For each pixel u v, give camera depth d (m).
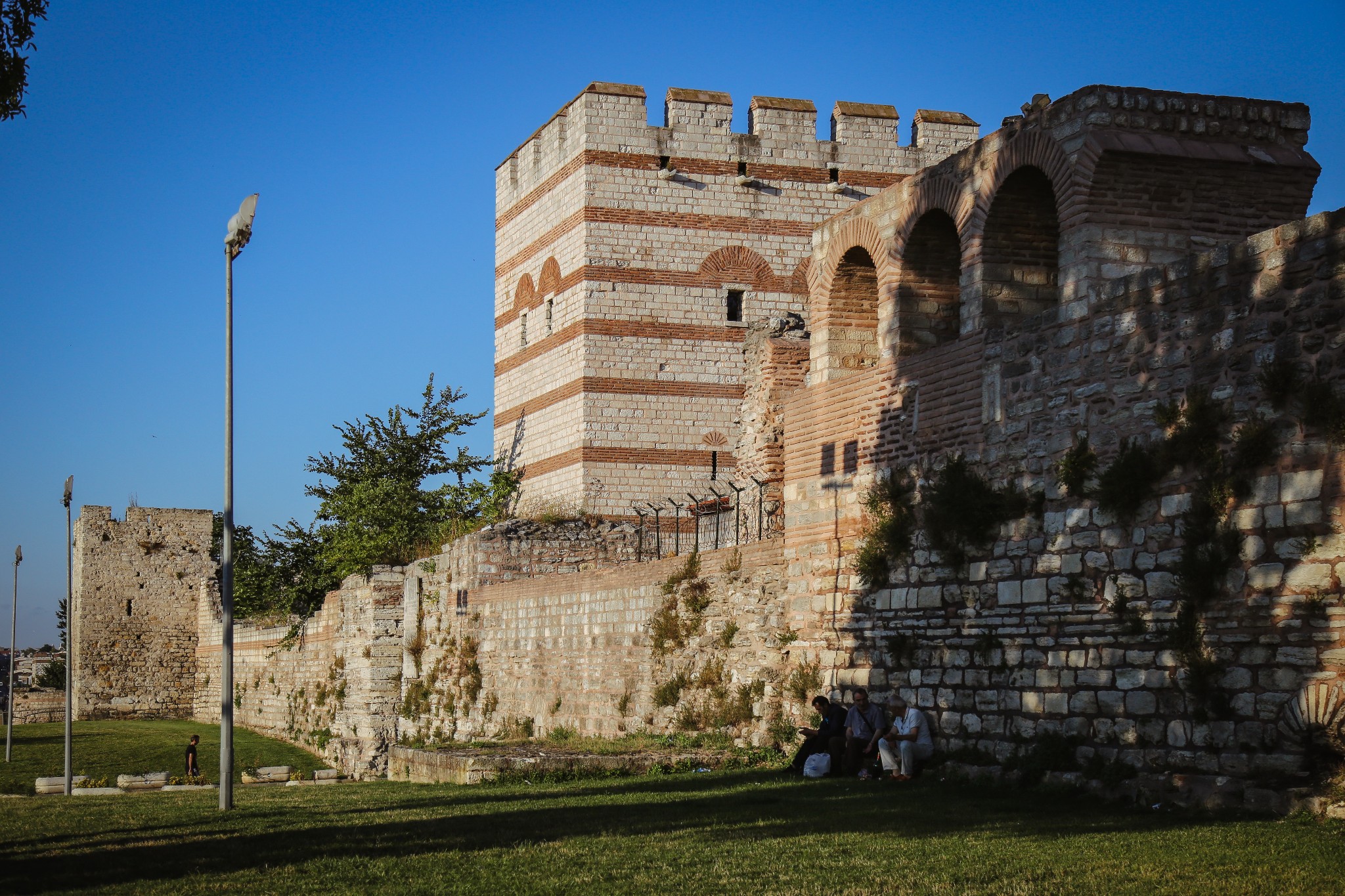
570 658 32.09
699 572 26.91
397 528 48.81
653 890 10.93
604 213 39.12
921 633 20.34
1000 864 11.76
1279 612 14.52
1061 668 17.59
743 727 24.61
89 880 12.04
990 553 19.03
